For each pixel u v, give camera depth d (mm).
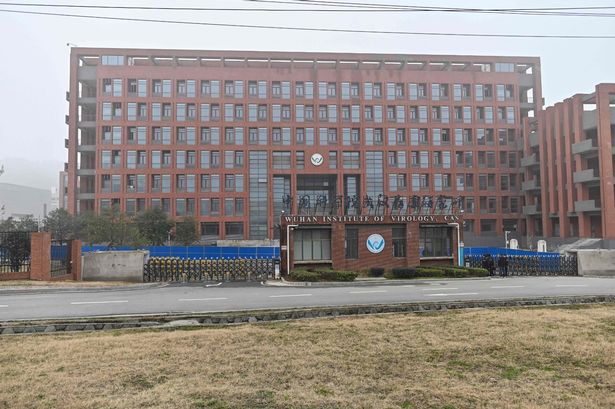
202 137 59531
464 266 25984
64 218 49656
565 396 5449
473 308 11656
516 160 63000
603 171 45719
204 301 14023
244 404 5262
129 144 58469
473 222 61594
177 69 59656
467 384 5910
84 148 60188
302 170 59688
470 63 64562
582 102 50000
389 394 5566
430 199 31562
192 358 7121
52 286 17625
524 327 9109
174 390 5730
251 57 60500
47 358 7137
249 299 14461
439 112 62562
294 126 60156
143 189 58000
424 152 61688
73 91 59781
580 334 8492
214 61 63938
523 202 62281
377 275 24484
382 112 61594
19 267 19203
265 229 58812
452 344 7875
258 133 59844
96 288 18172
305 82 61000
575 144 49406
